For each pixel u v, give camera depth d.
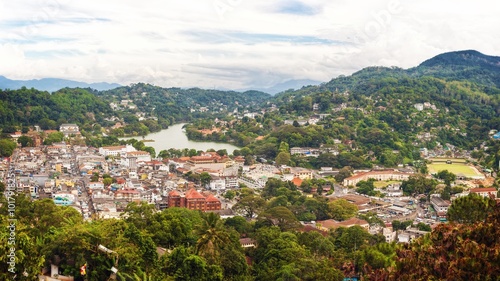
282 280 198.50
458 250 100.56
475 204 153.25
